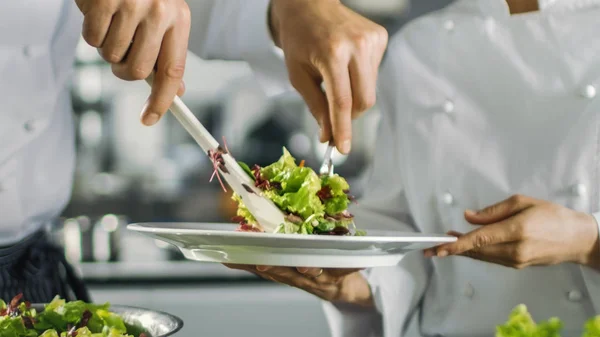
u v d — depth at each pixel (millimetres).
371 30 1119
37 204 1401
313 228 981
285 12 1193
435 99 1396
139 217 2842
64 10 1396
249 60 1453
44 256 1370
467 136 1363
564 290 1272
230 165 991
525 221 1057
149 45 930
